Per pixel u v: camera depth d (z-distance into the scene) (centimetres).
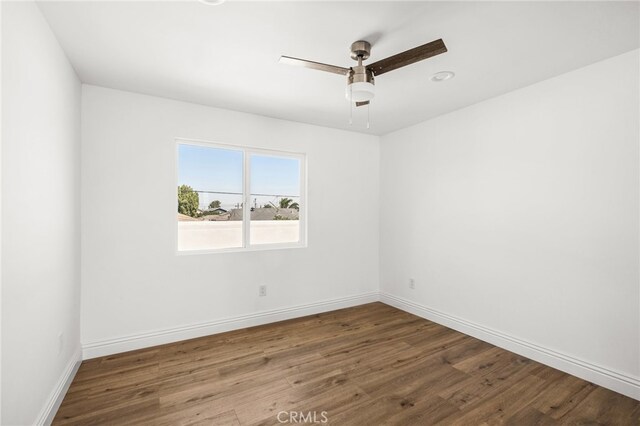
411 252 374
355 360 256
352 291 401
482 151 294
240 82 252
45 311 173
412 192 372
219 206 323
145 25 176
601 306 218
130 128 271
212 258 308
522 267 263
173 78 245
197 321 301
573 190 231
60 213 198
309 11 163
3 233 126
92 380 223
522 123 263
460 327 315
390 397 206
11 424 134
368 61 217
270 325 334
